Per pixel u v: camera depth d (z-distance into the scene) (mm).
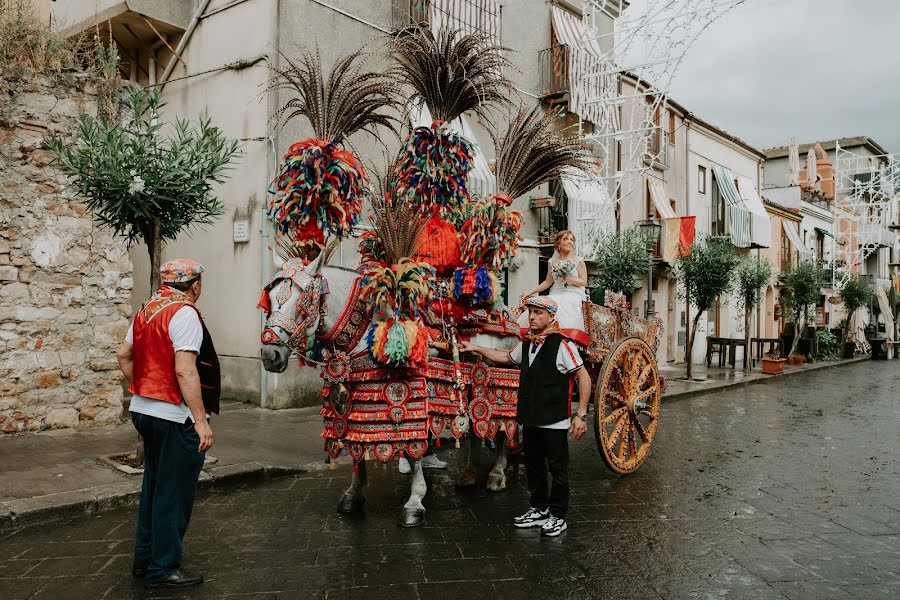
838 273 33500
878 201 38844
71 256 7320
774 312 27766
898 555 4316
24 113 6988
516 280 13945
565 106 14883
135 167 5340
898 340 37219
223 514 4949
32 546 4223
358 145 10289
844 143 41250
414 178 4984
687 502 5496
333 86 4691
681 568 4039
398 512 5047
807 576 3941
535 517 4754
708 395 13750
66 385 7289
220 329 10102
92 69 7574
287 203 4297
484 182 12023
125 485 5191
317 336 4379
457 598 3564
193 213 5859
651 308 13414
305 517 4891
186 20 10820
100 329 7531
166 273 3701
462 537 4512
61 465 5746
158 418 3568
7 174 6895
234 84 9938
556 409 4582
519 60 14445
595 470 6652
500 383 5305
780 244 28109
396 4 11203
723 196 22562
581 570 3980
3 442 6594
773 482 6227
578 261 6328
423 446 4469
